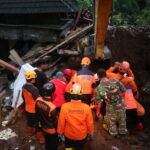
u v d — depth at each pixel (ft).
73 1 37.04
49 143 12.27
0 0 25.08
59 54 22.18
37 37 23.89
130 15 46.75
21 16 25.23
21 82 16.38
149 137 15.78
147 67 22.53
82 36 23.53
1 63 19.21
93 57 20.99
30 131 15.49
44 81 15.33
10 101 18.31
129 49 22.98
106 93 14.21
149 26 24.43
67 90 15.08
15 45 27.58
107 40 22.53
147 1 55.42
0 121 16.74
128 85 15.74
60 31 22.91
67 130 11.28
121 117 14.78
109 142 14.92
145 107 19.44
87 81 15.25
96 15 12.28
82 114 10.92
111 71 17.38
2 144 14.62
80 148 11.69
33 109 13.83
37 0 24.43
